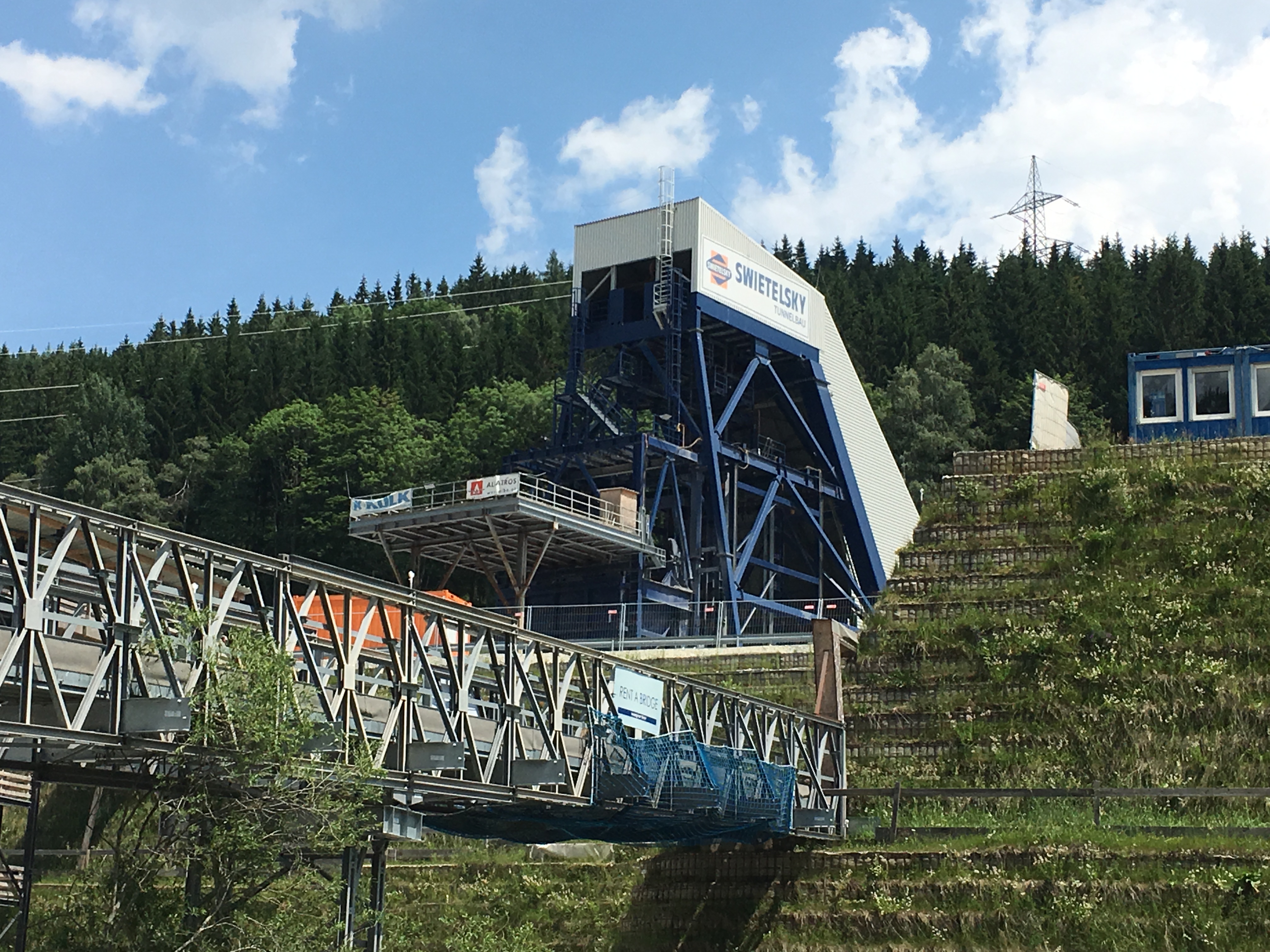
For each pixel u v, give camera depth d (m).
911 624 46.53
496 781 25.75
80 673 19.53
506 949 33.69
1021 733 42.00
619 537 61.19
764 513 68.94
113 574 21.55
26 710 17.38
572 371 68.81
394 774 22.73
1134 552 45.84
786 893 35.72
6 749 23.03
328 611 22.08
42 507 17.98
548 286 188.00
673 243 67.38
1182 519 46.25
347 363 130.00
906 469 101.00
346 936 23.03
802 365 73.19
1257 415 53.78
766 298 70.81
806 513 71.62
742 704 33.16
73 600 22.19
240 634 20.41
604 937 37.50
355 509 60.53
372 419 108.81
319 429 108.31
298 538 104.81
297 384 126.06
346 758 21.53
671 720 30.28
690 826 31.05
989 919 32.81
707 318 68.38
